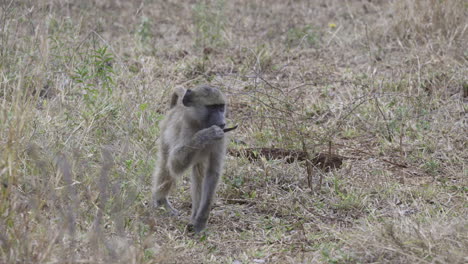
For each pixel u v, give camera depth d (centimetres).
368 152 1284
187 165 969
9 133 874
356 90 1559
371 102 1462
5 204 816
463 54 1709
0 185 827
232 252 916
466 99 1504
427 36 1834
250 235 966
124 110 1254
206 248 919
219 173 987
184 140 964
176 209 1077
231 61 1792
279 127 1291
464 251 815
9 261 743
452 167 1195
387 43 1903
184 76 1683
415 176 1180
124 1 2331
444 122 1371
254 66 1698
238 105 1490
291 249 911
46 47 1292
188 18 2242
